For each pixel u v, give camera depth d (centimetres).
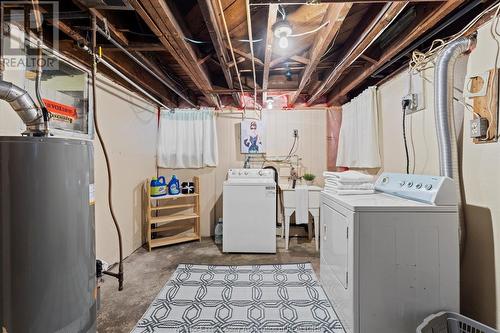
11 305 102
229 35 199
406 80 232
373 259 151
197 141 388
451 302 150
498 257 143
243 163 402
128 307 199
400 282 151
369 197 186
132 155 318
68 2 163
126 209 304
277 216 400
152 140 374
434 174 195
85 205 121
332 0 137
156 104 384
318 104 403
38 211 104
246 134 396
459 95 172
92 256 128
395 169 251
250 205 314
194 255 309
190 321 183
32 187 103
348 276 160
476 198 157
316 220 327
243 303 206
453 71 162
